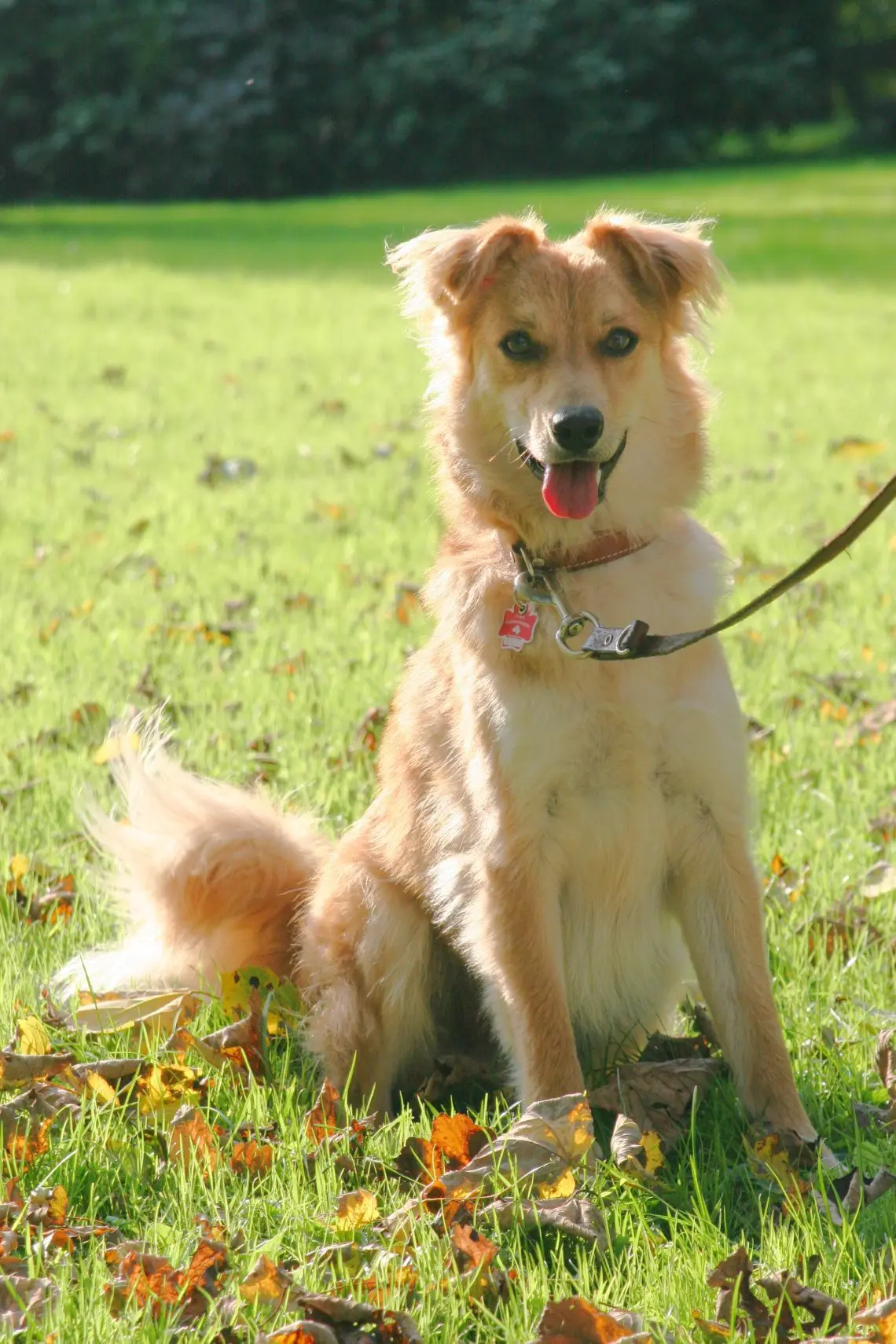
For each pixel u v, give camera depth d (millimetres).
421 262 4891
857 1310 3271
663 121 51094
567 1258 3623
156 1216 3672
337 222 38500
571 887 4566
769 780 6242
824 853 5629
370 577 9539
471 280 4648
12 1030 4539
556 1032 4344
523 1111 4328
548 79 48969
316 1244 3570
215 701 7270
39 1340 3197
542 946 4387
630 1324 3191
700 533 4715
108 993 4785
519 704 4309
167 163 48406
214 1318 3258
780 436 14148
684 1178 3912
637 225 4742
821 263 28297
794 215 36031
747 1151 4008
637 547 4562
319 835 5273
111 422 15070
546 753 4305
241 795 5184
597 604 4465
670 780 4398
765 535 10484
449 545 4855
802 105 52000
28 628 8422
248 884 4961
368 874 4832
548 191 43969
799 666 7750
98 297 24031
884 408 15344
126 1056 4504
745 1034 4352
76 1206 3740
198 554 10195
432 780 4699
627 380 4547
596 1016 4785
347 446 14055
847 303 23156
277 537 10688
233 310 23125
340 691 7312
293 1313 3254
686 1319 3266
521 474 4633
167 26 46844
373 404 16078
